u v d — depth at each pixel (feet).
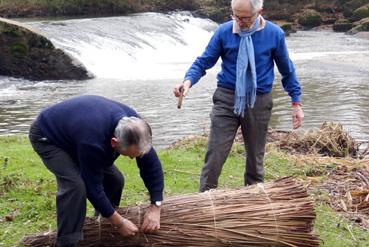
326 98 56.44
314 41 113.09
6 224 18.99
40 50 67.41
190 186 23.22
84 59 73.87
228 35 19.11
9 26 66.59
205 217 16.30
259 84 19.17
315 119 46.75
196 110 50.31
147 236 16.14
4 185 21.86
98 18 104.27
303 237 16.46
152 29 101.19
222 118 19.45
